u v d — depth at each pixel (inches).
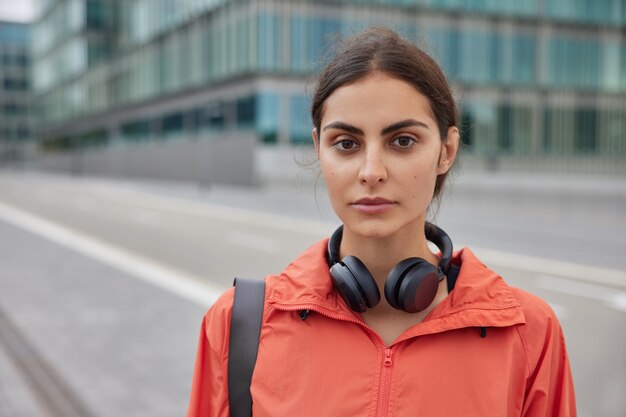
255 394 50.7
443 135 49.3
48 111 3235.7
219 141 1678.2
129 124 2273.6
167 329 252.5
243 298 53.7
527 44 1737.2
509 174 1733.5
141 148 2159.2
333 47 54.1
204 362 56.0
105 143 2504.9
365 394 48.1
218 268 409.1
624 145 1865.2
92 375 195.8
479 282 49.9
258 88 1509.6
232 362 52.1
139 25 2129.7
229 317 54.1
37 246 515.8
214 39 1686.8
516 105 1744.6
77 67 2679.6
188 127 1856.5
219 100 1678.2
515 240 573.3
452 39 1651.1
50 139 3235.7
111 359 212.2
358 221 47.0
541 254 491.5
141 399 176.2
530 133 1761.8
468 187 1385.3
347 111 46.3
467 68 1673.2
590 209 766.5
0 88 3914.9
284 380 50.0
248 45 1536.7
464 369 47.8
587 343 244.7
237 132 1596.9
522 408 50.0
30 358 212.5
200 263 429.7
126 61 2234.3
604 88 1827.0
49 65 3149.6
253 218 787.4
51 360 210.4
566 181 1739.7
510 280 378.3
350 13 1552.7
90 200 1155.9
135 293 323.9
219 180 1686.8
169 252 483.8
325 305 50.3
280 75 1519.4
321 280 51.3
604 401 187.9
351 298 48.9
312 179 66.7
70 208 955.3
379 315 51.4
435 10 1624.0
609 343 244.4
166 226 685.3
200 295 320.5
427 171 46.8
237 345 52.3
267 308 52.7
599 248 522.6
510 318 48.5
